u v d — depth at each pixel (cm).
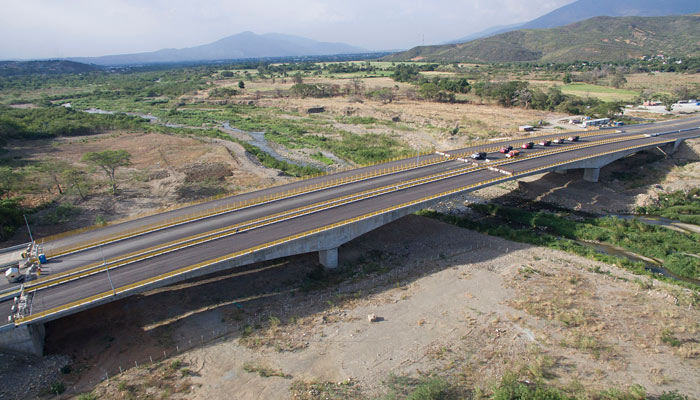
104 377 3152
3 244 5347
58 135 12306
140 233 4784
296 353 3412
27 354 3272
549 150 8112
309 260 5072
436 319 3866
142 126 13850
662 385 3045
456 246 5541
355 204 5459
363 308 4041
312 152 10606
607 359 3319
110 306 4088
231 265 4066
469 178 6481
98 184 7856
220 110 17675
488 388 3011
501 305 4075
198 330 3722
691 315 3884
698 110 13550
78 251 4412
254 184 7850
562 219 6341
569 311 3950
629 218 6538
